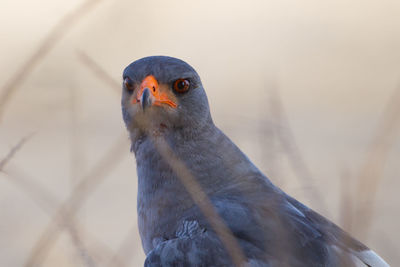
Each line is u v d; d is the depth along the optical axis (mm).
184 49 26562
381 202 14570
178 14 28312
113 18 12477
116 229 14984
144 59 9664
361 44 27203
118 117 19922
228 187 9133
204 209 8430
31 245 12633
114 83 8086
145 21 13672
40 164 17703
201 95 9586
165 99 9383
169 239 8875
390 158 15586
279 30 28703
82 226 9000
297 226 8438
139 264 13094
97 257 8352
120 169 17562
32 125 18578
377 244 13234
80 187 9180
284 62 26062
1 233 13031
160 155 9195
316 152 18359
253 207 8633
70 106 10641
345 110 22516
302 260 8164
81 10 8781
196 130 9469
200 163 9312
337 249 8352
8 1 29719
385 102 22844
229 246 7941
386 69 25156
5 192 14391
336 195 14039
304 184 8172
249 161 9398
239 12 30344
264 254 8172
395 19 28875
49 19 25312
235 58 26234
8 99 8734
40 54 8836
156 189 9172
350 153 18094
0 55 23891
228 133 10844
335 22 29094
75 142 9703
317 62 25797
